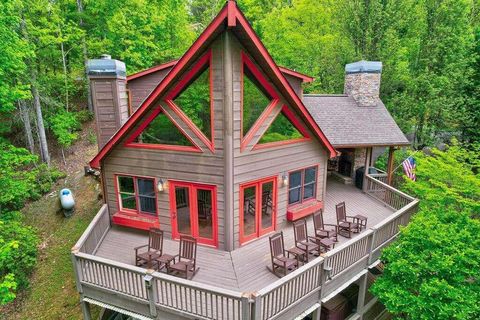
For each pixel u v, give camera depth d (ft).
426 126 61.05
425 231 24.17
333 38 63.05
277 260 25.30
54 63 61.77
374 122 45.09
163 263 25.91
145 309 21.93
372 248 28.40
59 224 45.24
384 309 32.83
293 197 32.89
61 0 58.44
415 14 58.13
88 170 44.52
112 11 57.00
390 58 58.13
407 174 44.55
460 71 56.49
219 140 24.86
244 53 23.59
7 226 38.42
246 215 28.40
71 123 56.24
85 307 24.64
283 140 29.81
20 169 52.34
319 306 23.57
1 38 34.24
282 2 81.76
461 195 31.42
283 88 26.02
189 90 25.04
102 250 28.89
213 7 99.40
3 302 26.84
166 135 27.43
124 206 32.09
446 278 23.11
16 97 37.55
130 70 59.88
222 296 18.72
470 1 61.62
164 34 69.56
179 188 28.55
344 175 50.60
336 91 65.46
